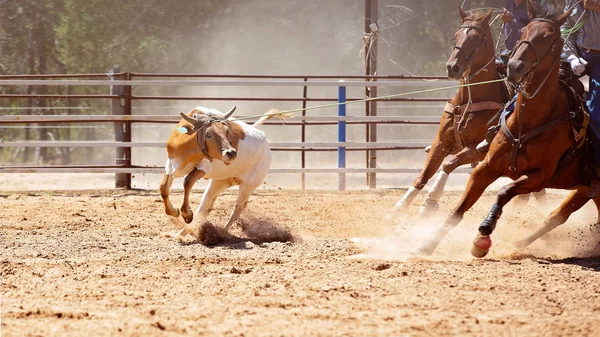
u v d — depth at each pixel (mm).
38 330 6059
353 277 8086
